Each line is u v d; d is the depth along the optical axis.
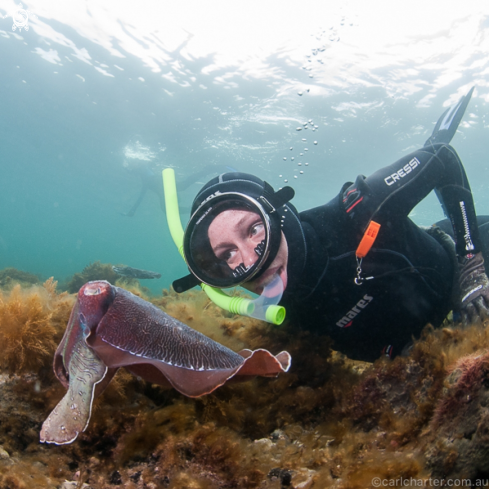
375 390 0.59
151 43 4.08
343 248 0.67
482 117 4.45
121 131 6.64
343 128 4.93
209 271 0.67
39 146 8.88
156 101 5.28
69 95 5.62
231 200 0.64
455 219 0.76
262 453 0.54
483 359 0.48
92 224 24.97
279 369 0.43
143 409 0.55
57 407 0.39
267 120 5.10
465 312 0.71
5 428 0.53
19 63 4.98
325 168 6.61
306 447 0.55
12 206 24.45
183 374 0.41
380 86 3.93
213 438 0.50
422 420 0.52
